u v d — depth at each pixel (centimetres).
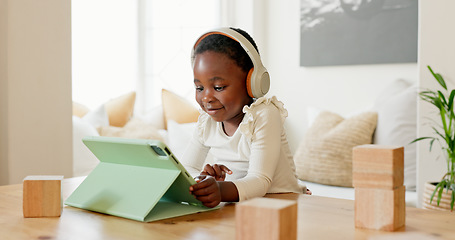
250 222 53
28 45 196
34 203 79
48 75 204
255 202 55
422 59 228
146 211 76
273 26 376
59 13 207
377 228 69
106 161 94
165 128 355
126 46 359
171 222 75
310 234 66
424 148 229
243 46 102
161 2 372
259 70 105
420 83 229
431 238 65
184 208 84
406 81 313
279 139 107
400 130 288
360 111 319
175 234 67
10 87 191
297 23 362
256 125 106
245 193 92
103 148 90
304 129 360
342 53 336
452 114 203
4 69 190
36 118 200
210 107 105
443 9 223
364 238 65
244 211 53
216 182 87
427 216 78
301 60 356
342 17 335
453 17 221
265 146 104
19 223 75
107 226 73
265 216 52
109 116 328
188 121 352
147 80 371
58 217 79
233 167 116
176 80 378
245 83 106
